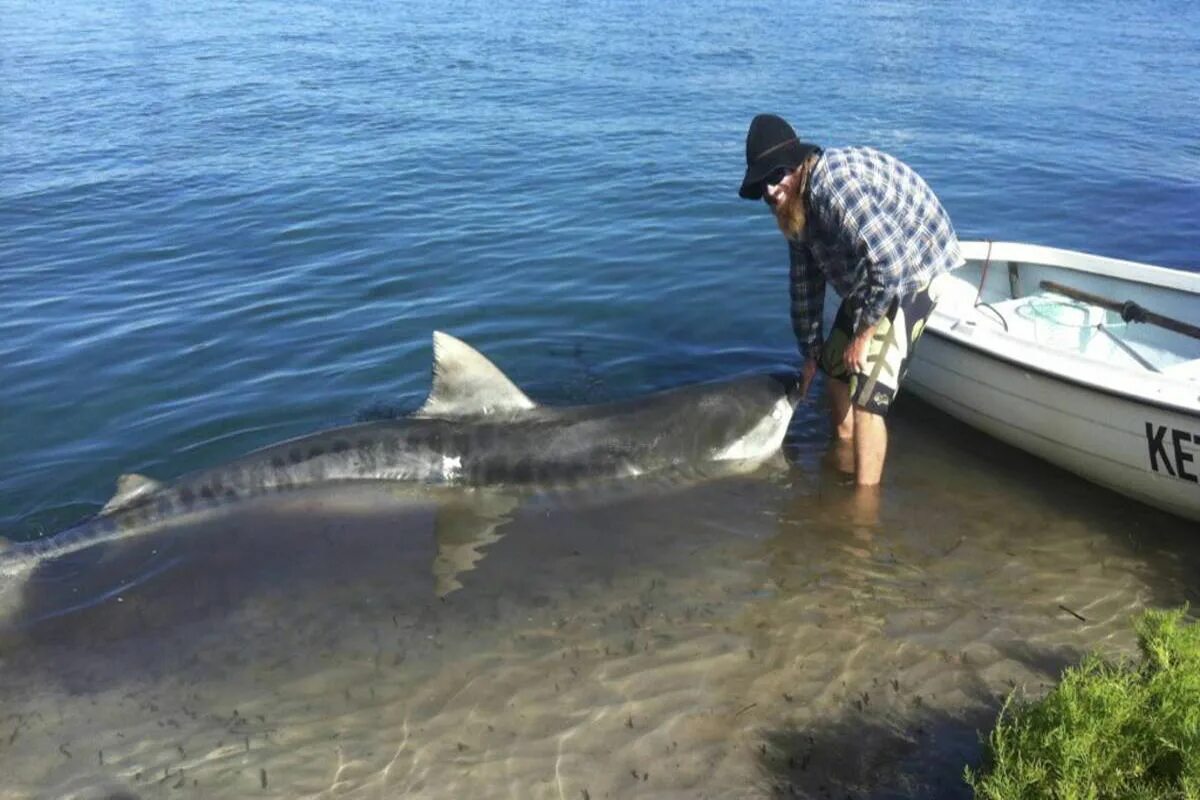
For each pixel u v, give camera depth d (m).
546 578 5.02
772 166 5.11
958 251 5.44
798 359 7.39
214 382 7.07
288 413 6.63
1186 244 9.83
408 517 5.55
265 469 5.65
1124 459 5.31
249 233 10.25
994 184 11.90
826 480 5.89
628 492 5.78
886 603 4.75
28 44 23.64
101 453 6.21
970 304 6.61
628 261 9.26
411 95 17.09
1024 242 9.85
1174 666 3.39
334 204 11.10
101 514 5.39
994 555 5.12
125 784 3.81
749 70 19.42
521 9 30.05
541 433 5.85
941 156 13.16
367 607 4.82
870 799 3.56
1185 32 27.38
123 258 9.64
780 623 4.62
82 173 12.60
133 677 4.40
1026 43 24.42
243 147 13.77
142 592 4.95
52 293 8.78
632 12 29.27
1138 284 6.45
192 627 4.71
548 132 14.25
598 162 12.61
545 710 4.11
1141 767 2.96
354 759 3.89
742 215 10.48
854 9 30.95
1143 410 5.05
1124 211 10.90
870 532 5.35
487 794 3.68
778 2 32.62
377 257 9.45
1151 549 5.12
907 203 5.17
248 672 4.41
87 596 4.93
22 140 14.33
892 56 21.62
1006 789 2.98
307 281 8.90
